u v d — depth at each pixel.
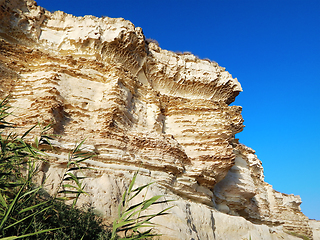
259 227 18.14
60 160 11.51
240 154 24.30
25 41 15.75
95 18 17.98
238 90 22.55
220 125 18.81
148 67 20.11
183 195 15.36
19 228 5.56
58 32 17.09
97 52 17.25
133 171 13.40
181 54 22.64
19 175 7.75
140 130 16.05
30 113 12.23
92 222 8.23
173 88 21.00
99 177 12.18
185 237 11.73
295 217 34.91
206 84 21.62
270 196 34.78
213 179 16.67
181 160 16.19
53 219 7.12
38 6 16.97
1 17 15.00
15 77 13.95
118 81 16.02
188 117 19.12
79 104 14.45
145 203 4.97
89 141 13.09
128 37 17.92
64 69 15.02
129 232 10.47
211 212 15.52
